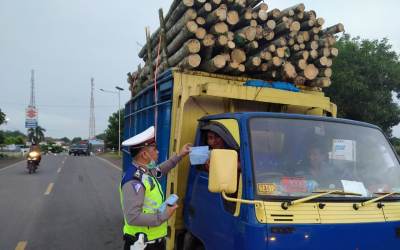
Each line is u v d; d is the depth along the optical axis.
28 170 22.56
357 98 15.60
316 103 4.71
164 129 4.73
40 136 106.31
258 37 5.30
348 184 3.33
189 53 4.79
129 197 3.10
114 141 60.59
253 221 2.89
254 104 4.70
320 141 3.53
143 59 7.65
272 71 5.28
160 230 3.37
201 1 4.99
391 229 3.20
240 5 5.15
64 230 8.04
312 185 3.22
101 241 7.25
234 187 2.95
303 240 2.87
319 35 5.95
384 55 16.91
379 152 3.76
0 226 8.35
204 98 4.51
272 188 3.09
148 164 3.34
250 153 3.22
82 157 45.75
